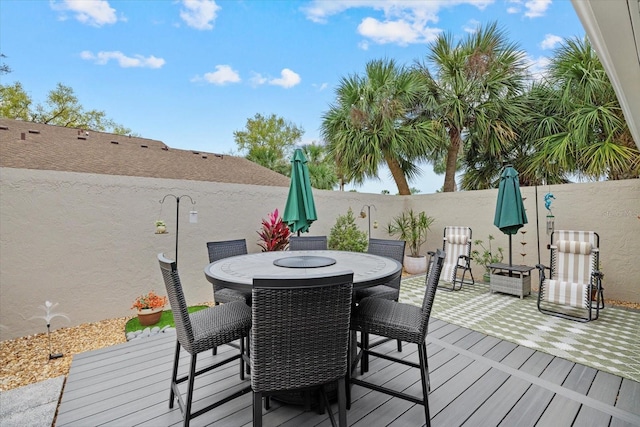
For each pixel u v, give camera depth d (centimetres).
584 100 623
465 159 907
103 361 296
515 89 776
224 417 216
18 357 331
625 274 491
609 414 215
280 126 2131
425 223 739
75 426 206
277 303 165
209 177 807
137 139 893
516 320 413
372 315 230
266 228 579
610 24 118
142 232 473
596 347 325
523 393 241
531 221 590
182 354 310
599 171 588
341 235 675
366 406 227
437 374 270
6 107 1185
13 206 382
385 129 791
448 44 809
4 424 209
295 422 211
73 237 420
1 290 375
